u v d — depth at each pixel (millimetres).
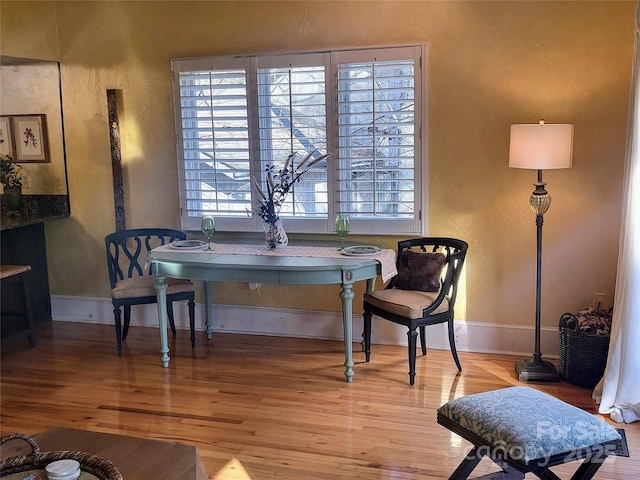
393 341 4512
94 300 5164
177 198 4816
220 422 3385
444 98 4152
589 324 3721
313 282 3787
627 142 3393
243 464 2951
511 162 3723
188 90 4621
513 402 2494
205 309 4859
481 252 4246
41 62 4914
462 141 4168
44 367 4234
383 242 4414
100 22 4770
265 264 3805
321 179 4430
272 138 4500
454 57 4102
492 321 4297
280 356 4344
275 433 3248
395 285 4141
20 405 3656
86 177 5012
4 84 5043
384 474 2842
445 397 3629
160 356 4402
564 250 4086
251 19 4457
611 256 4008
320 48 4332
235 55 4473
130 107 4805
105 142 4914
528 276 4180
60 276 5199
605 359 3654
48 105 4984
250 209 4625
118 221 4938
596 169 3955
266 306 4758
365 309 4062
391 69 4199
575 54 3898
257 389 3805
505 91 4055
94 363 4293
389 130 4262
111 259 4605
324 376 3973
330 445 3111
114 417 3477
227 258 3988
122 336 4762
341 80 4270
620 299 3422
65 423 3416
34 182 5125
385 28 4199
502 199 4156
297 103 4395
